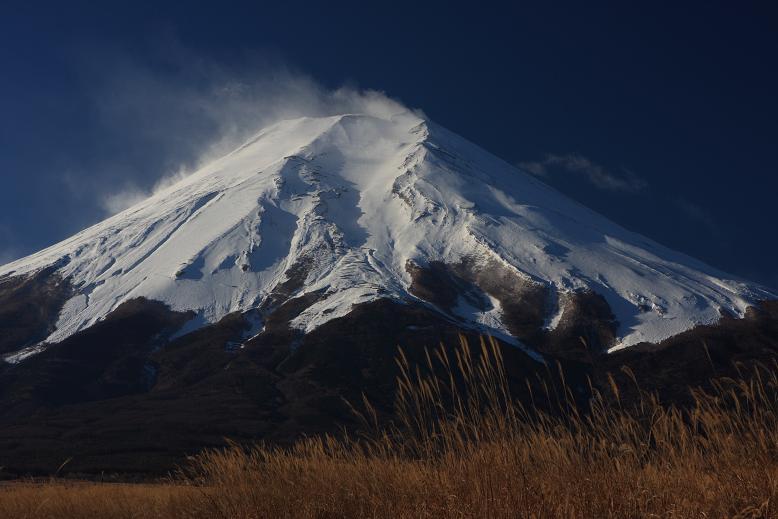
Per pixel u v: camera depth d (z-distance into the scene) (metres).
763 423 7.18
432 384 8.38
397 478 8.38
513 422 7.95
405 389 8.55
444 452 8.03
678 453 7.38
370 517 7.85
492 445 7.71
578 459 7.50
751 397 7.34
